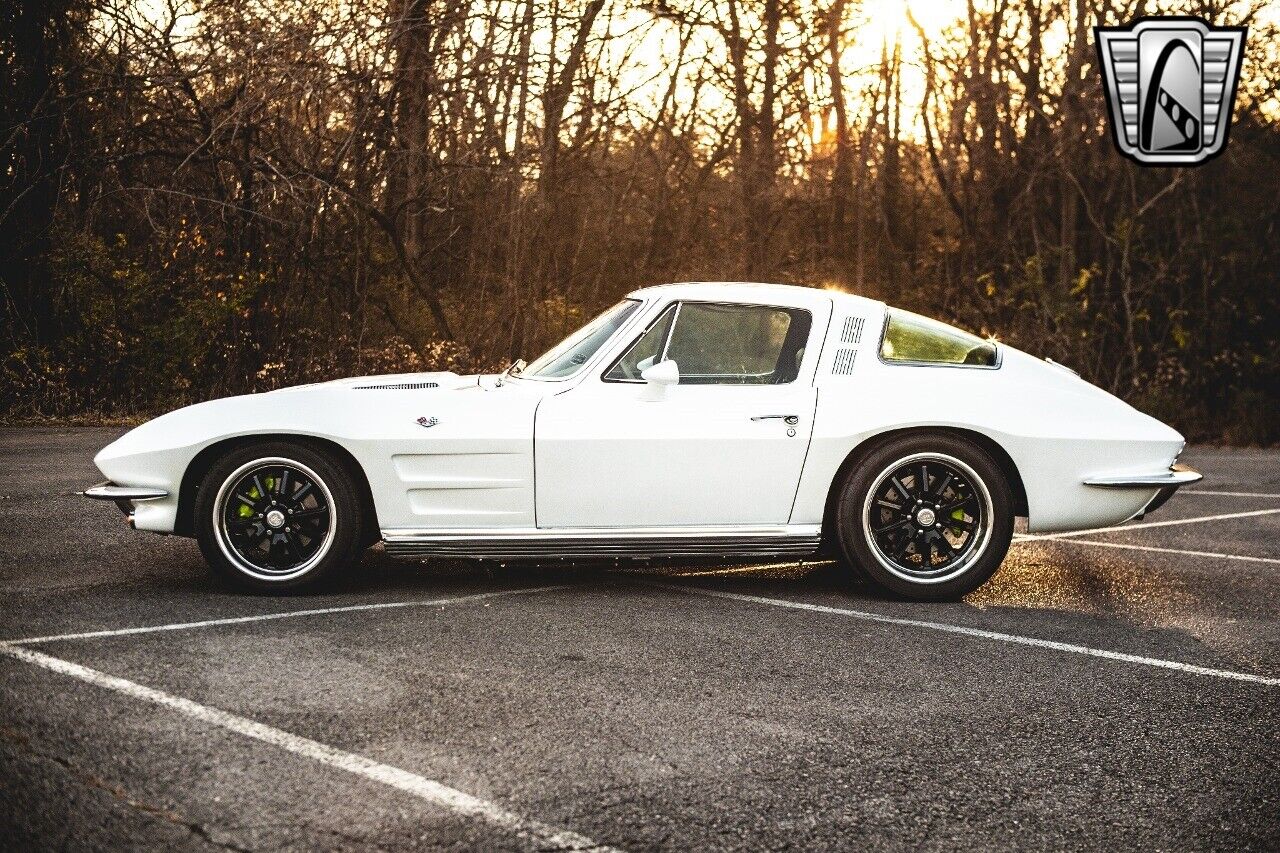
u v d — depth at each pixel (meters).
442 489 5.16
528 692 3.87
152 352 13.38
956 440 5.36
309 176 13.75
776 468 5.28
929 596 5.41
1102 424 5.51
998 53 18.25
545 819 2.90
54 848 2.61
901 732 3.64
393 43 13.91
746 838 2.86
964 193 18.58
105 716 3.45
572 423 5.20
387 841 2.74
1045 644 4.73
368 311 15.05
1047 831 2.97
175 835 2.71
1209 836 2.97
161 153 13.96
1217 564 6.54
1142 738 3.66
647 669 4.18
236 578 5.14
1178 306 16.64
